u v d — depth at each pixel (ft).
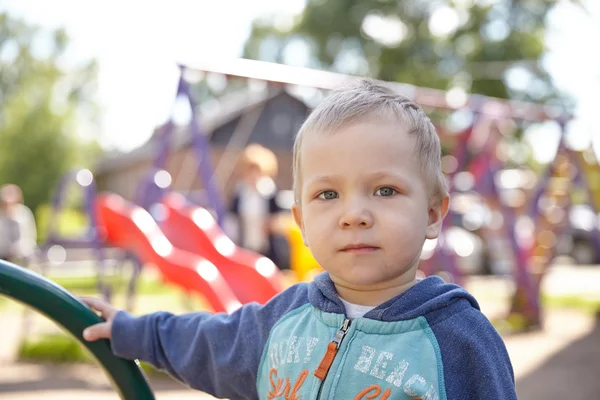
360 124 3.63
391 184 3.57
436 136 3.86
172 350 4.25
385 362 3.55
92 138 99.96
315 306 3.90
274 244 26.89
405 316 3.62
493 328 3.64
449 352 3.52
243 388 4.12
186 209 18.80
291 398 3.74
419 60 79.15
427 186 3.71
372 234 3.54
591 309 27.32
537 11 79.41
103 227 21.25
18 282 3.92
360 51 79.97
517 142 78.38
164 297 30.91
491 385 3.45
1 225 30.50
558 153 26.09
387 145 3.59
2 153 88.22
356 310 3.80
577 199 51.26
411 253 3.59
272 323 4.08
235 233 23.81
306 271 18.52
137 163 93.35
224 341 4.15
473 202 28.12
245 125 68.59
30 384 16.26
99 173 100.32
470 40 79.71
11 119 89.56
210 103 106.42
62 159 89.15
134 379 4.21
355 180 3.57
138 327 4.21
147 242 17.66
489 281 38.06
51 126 89.35
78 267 48.55
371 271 3.54
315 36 80.48
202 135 19.43
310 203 3.70
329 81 19.01
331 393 3.60
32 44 98.73
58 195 22.35
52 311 4.02
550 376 16.70
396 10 79.15
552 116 25.45
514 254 24.16
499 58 78.33
